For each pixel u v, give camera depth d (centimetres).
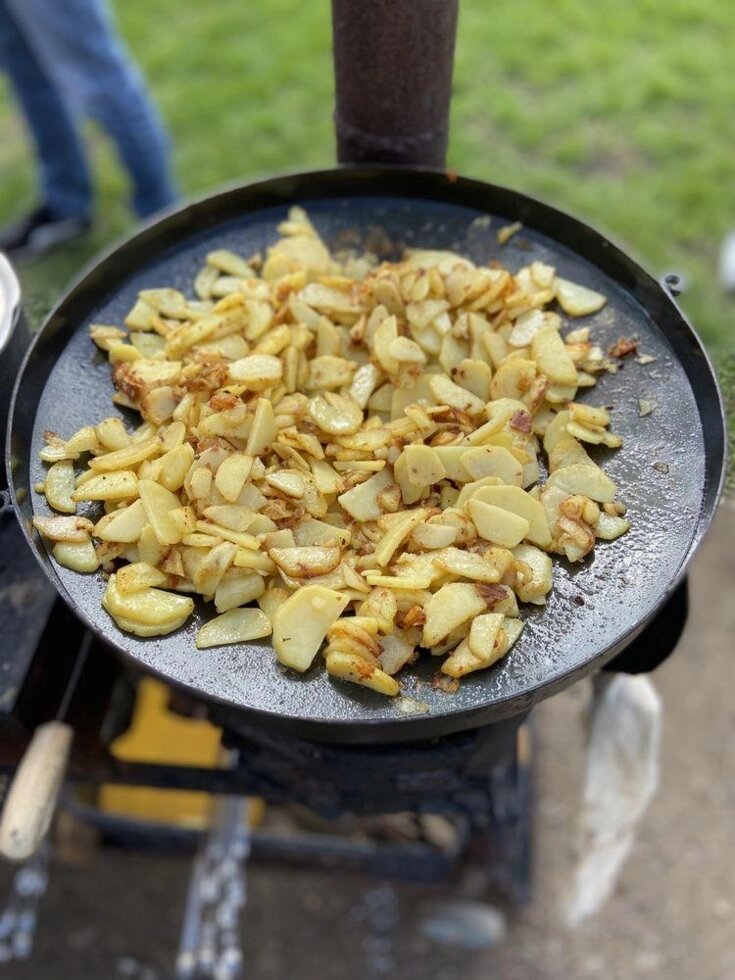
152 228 81
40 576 75
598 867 94
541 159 197
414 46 74
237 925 127
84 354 77
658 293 74
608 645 57
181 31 229
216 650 60
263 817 127
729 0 224
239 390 69
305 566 62
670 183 191
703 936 122
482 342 73
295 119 210
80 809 114
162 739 111
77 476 69
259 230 85
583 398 72
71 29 150
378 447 67
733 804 130
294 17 231
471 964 123
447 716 54
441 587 61
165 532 63
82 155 186
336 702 58
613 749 86
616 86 208
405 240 83
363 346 75
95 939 126
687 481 66
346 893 129
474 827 110
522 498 64
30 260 193
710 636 142
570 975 121
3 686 70
